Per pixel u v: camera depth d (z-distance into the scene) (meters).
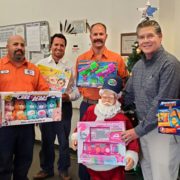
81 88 2.70
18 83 2.54
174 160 1.92
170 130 1.72
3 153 2.47
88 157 1.95
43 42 4.48
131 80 2.10
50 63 3.08
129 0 3.59
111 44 3.81
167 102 1.72
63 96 2.95
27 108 2.32
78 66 2.48
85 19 3.98
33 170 3.55
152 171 1.96
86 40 3.98
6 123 2.25
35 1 4.54
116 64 2.38
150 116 1.81
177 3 3.13
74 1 4.08
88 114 2.09
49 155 3.34
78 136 1.96
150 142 1.93
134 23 3.57
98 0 3.85
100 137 1.93
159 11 3.33
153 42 1.83
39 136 4.62
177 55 3.17
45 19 4.45
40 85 2.69
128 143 1.95
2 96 2.21
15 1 4.83
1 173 2.51
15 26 4.86
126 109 2.36
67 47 4.19
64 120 3.22
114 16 3.74
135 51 2.90
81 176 2.58
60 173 3.33
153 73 1.86
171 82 1.79
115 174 2.03
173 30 3.22
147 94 1.89
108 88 2.01
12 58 2.53
